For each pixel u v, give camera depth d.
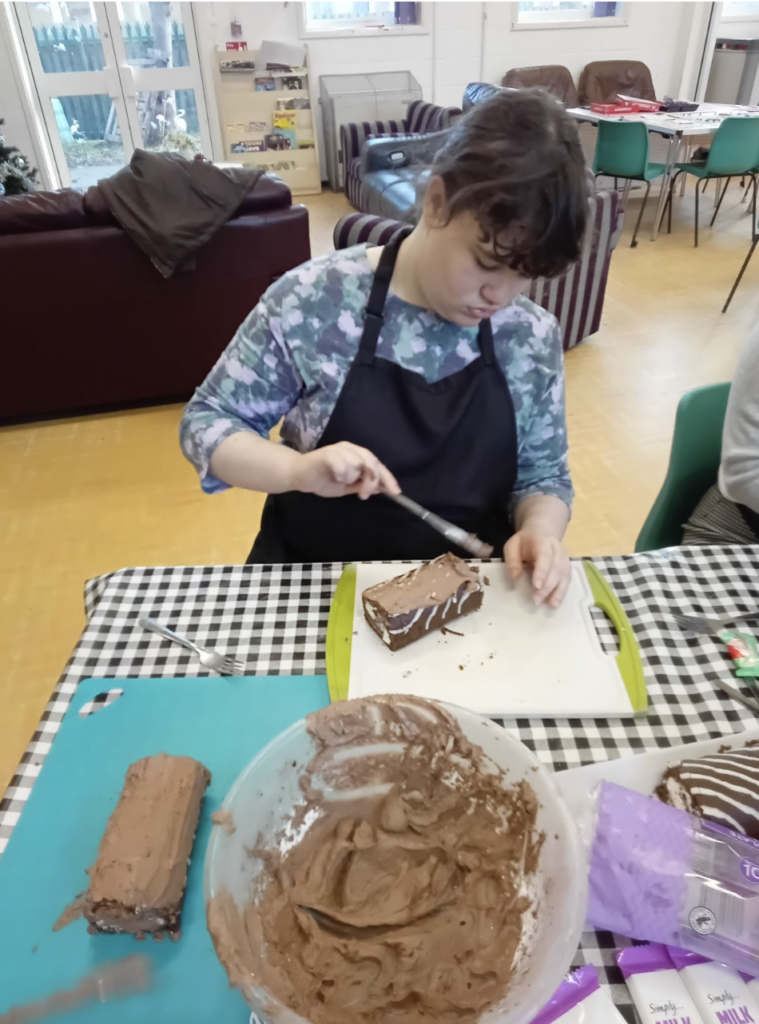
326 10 5.29
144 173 2.44
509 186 0.70
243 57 5.11
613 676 0.82
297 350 1.00
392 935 0.60
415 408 1.01
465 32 5.31
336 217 5.09
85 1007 0.57
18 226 2.39
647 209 5.14
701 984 0.56
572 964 0.58
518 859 0.62
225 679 0.83
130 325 2.65
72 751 0.75
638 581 0.96
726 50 5.57
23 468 2.52
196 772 0.71
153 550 2.13
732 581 0.96
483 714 0.78
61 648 1.82
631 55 5.61
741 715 0.78
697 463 1.37
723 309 3.57
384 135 5.03
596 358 3.17
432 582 0.88
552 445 1.11
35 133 4.98
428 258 0.85
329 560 1.18
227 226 2.55
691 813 0.64
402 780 0.69
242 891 0.59
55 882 0.65
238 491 2.37
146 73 5.06
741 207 5.11
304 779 0.68
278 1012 0.48
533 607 0.92
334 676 0.82
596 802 0.62
